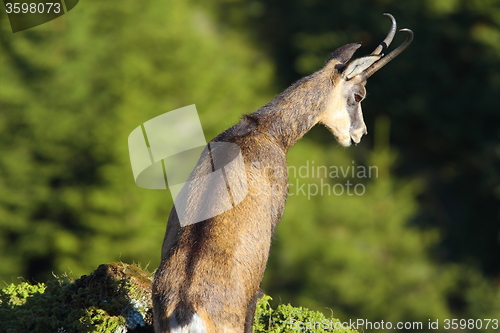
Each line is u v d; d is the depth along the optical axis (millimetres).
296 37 79188
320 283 50594
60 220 50312
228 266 14383
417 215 65438
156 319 14180
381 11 75125
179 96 56125
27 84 53844
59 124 51219
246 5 86562
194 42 61031
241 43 81688
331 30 77500
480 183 68062
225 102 58219
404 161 72688
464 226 66688
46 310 17047
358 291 50156
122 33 58219
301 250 52000
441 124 71812
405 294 51688
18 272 49438
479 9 70812
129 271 18984
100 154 50094
